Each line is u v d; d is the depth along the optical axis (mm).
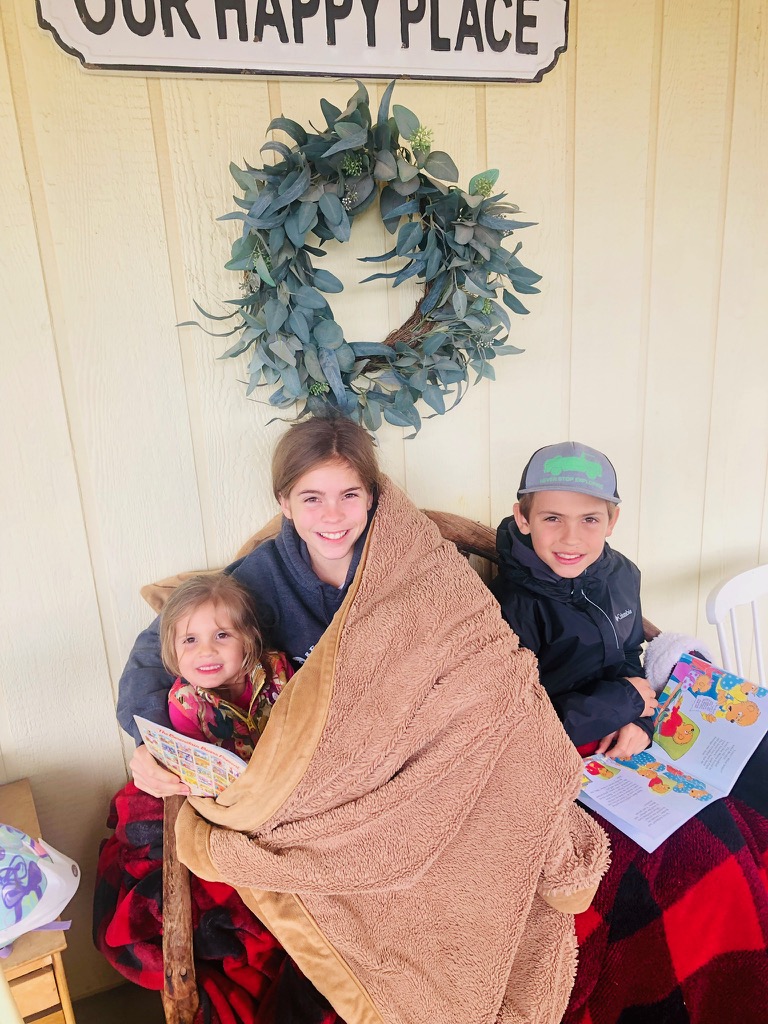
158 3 971
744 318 1492
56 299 1047
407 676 960
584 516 1158
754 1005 1024
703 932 985
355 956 893
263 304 1089
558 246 1307
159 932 1021
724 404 1533
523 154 1238
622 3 1223
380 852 915
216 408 1169
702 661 1288
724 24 1299
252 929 1008
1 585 1111
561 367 1373
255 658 1056
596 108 1259
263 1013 932
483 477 1374
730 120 1356
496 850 942
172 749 921
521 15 1136
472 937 899
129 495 1151
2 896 857
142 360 1110
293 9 1025
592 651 1226
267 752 905
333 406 1138
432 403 1181
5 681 1146
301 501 1062
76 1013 1258
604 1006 969
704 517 1600
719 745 1169
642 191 1334
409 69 1107
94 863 1263
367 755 928
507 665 1007
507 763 985
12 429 1063
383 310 1229
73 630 1168
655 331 1426
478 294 1145
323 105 1024
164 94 1033
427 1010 857
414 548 1046
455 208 1112
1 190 987
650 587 1600
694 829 1029
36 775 1198
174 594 1035
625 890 979
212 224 1101
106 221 1047
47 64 974
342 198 1063
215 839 934
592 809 1070
